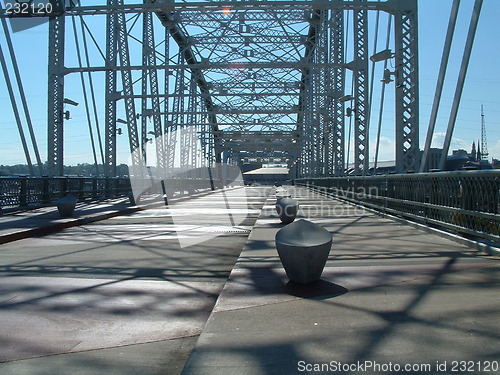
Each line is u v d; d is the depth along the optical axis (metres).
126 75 31.77
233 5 18.03
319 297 5.15
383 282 5.70
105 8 18.09
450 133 12.08
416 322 4.14
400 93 16.23
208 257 8.73
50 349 4.09
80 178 23.56
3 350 4.06
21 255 8.88
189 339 4.36
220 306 4.89
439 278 5.81
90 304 5.51
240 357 3.49
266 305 4.90
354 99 25.88
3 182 16.78
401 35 16.39
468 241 8.26
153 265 7.90
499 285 5.41
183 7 18.20
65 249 9.64
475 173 7.89
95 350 4.07
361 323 4.17
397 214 13.33
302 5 17.58
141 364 3.75
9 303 5.54
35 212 17.38
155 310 5.29
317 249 5.63
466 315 4.29
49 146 23.22
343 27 32.12
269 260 7.51
